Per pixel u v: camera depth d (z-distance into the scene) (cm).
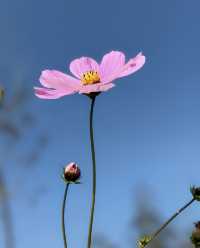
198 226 55
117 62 56
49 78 54
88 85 51
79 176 53
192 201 51
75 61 58
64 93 52
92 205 46
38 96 52
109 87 51
